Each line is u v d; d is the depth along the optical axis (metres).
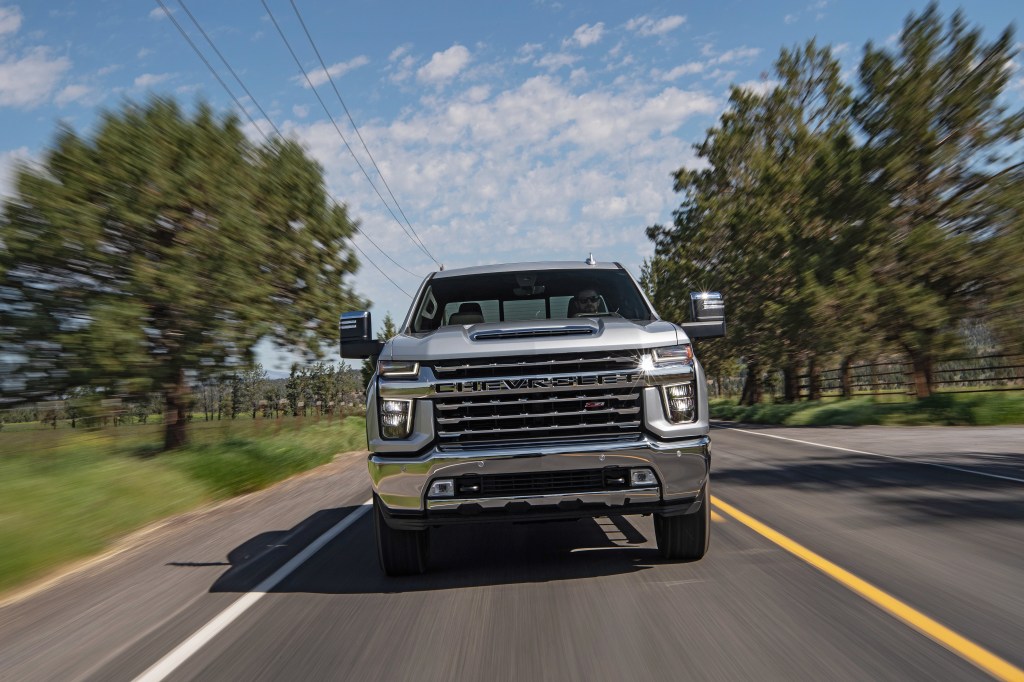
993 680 3.22
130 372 15.76
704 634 3.93
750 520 6.87
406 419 4.86
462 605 4.68
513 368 4.83
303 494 10.84
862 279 21.23
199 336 16.88
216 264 17.28
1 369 15.51
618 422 4.85
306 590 5.27
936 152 20.89
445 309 6.61
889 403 21.66
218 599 5.19
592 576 5.20
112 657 4.15
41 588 6.22
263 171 20.72
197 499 10.53
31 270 16.09
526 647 3.90
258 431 19.67
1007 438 13.83
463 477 4.80
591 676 3.48
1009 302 19.59
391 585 5.27
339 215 22.44
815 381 33.22
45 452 12.44
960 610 4.13
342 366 26.09
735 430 20.42
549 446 4.76
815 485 8.86
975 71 20.77
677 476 4.86
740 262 30.00
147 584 5.85
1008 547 5.50
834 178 23.00
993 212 20.14
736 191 34.34
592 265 6.98
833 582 4.74
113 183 16.56
